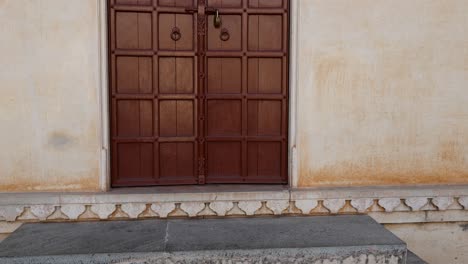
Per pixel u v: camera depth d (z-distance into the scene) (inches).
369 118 142.3
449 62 143.1
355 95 141.5
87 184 135.4
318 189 139.9
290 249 111.9
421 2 141.0
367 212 140.0
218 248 111.8
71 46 132.2
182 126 143.7
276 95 144.2
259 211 137.7
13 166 133.0
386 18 140.5
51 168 134.2
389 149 143.4
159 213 134.6
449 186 143.5
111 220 133.6
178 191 136.8
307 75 139.7
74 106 133.6
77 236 120.5
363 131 142.4
